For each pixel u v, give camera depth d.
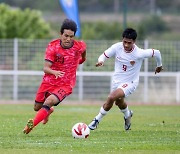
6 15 94.94
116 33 132.12
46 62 33.38
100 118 36.28
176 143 31.22
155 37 158.50
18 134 34.69
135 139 32.88
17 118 47.25
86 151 27.91
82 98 80.06
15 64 79.56
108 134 35.22
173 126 41.12
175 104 76.94
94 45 79.56
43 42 79.69
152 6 181.12
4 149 28.36
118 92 35.91
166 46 80.75
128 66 36.66
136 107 69.00
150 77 80.38
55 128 38.53
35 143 30.59
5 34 93.69
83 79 79.88
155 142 31.58
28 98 80.12
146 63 80.06
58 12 176.00
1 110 58.62
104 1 179.88
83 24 146.38
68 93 33.62
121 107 37.41
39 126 39.72
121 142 31.38
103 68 80.00
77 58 33.84
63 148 28.88
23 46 79.50
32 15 97.06
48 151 27.69
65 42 33.09
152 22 164.62
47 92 34.19
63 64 33.59
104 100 80.31
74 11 76.56
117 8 178.25
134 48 36.44
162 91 80.88
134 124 42.69
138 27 116.00
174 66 81.25
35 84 80.00
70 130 37.31
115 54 36.78
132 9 180.50
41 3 179.50
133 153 27.28
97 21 156.88
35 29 96.75
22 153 26.92
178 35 159.12
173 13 176.88
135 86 36.91
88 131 33.09
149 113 57.03
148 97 80.62
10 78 79.81
